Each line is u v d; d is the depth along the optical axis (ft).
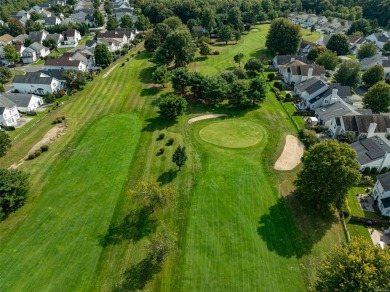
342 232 168.35
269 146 242.58
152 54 460.14
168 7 635.25
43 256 158.51
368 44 438.40
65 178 213.66
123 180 209.46
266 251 157.99
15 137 269.03
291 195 193.57
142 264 152.56
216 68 410.52
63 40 554.46
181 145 246.27
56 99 344.28
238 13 574.56
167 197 175.42
